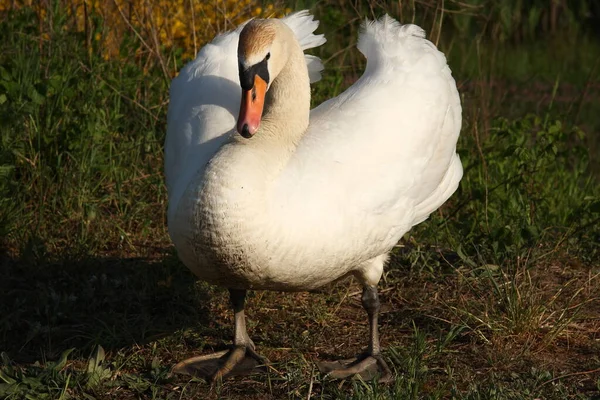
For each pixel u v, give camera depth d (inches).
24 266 426.3
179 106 366.6
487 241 451.5
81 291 408.5
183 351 369.4
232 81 368.8
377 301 357.4
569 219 480.4
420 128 356.5
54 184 474.9
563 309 394.6
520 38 997.8
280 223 300.0
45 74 514.0
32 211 461.1
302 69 320.5
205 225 290.2
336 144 330.3
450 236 467.2
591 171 602.2
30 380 322.3
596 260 451.2
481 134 565.9
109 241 461.4
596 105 779.4
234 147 299.0
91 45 565.3
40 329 369.1
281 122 317.7
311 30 396.5
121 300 399.2
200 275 312.8
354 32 629.9
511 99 780.6
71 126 484.7
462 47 680.4
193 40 586.9
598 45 978.7
